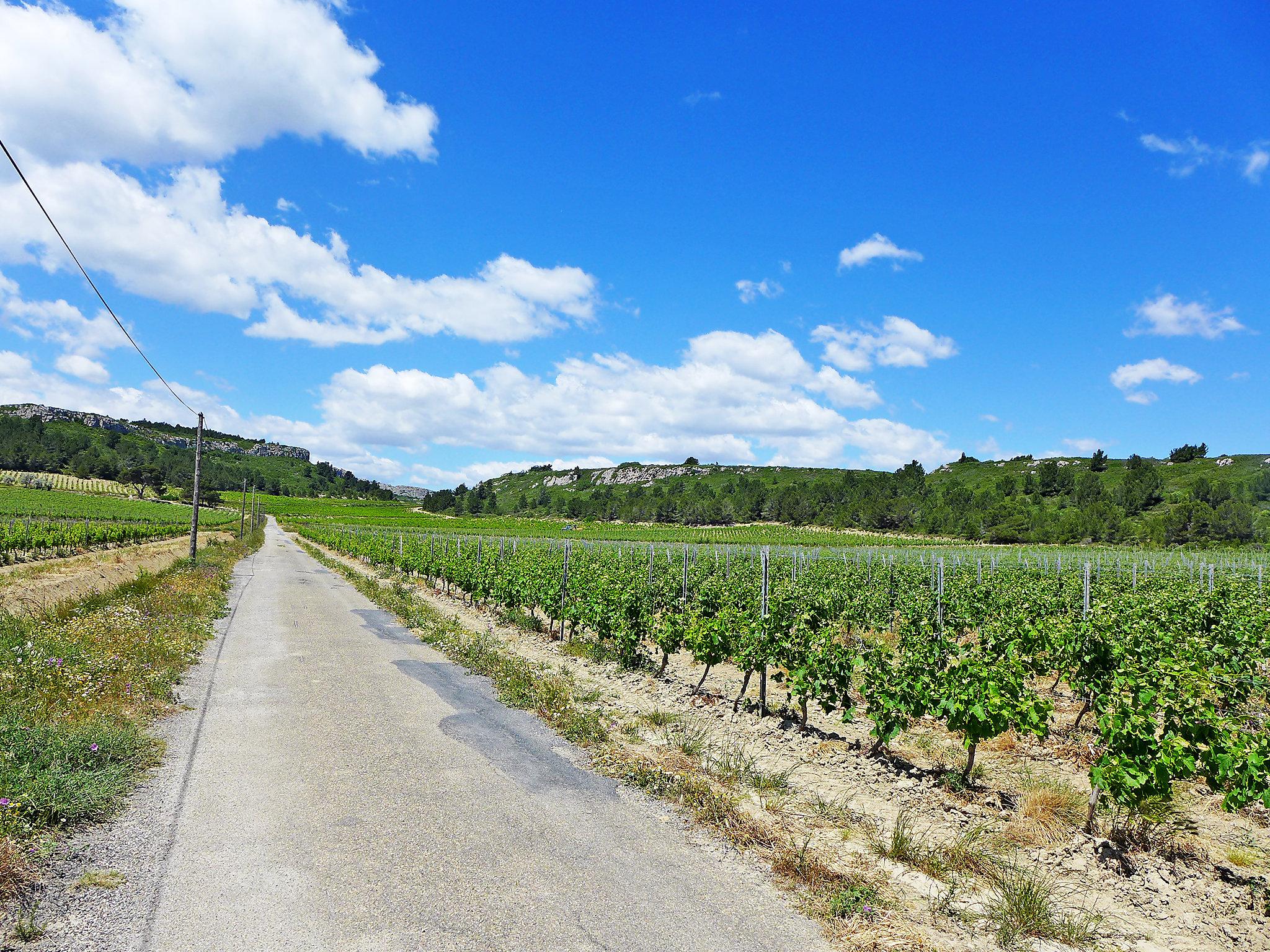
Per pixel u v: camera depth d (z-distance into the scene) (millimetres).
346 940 3682
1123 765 5402
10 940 3512
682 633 11305
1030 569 24828
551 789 6137
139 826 4961
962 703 6648
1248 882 5094
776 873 4742
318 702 8766
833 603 16766
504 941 3738
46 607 13359
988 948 4008
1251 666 10734
